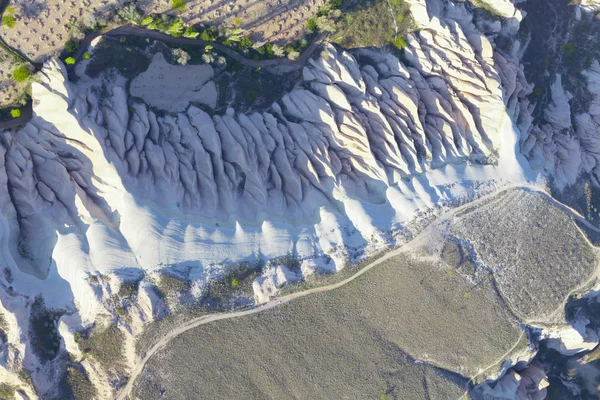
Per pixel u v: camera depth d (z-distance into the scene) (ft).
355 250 139.95
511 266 146.00
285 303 135.64
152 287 128.67
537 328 147.02
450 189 147.43
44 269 131.34
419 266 140.87
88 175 135.03
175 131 143.74
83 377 129.49
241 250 134.92
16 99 140.77
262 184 141.28
